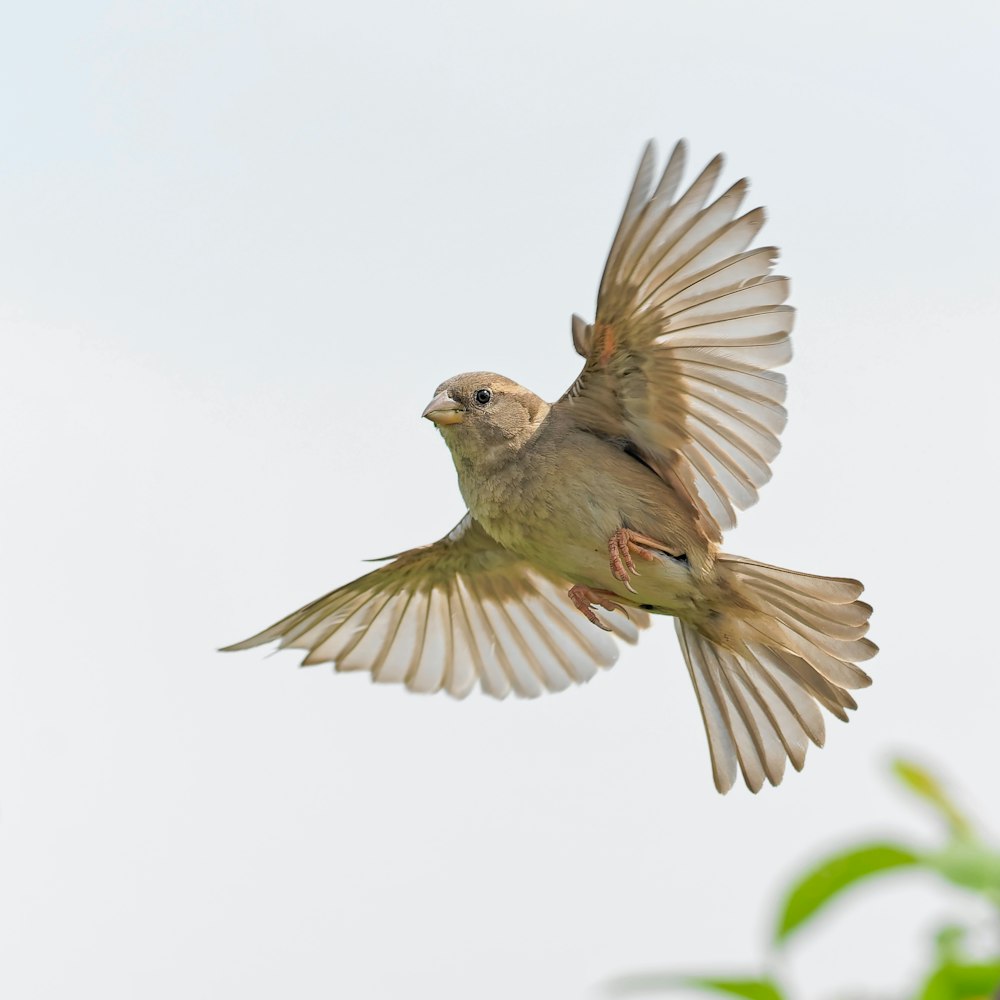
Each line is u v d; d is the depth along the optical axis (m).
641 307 9.60
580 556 10.68
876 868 3.38
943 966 3.54
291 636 12.42
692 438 10.11
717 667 11.15
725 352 9.59
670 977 3.42
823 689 10.55
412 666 12.93
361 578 12.16
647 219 9.10
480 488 10.76
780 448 9.72
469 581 12.66
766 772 10.91
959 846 3.29
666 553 10.39
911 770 3.79
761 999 3.43
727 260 9.17
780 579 10.31
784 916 3.43
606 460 10.39
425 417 10.58
